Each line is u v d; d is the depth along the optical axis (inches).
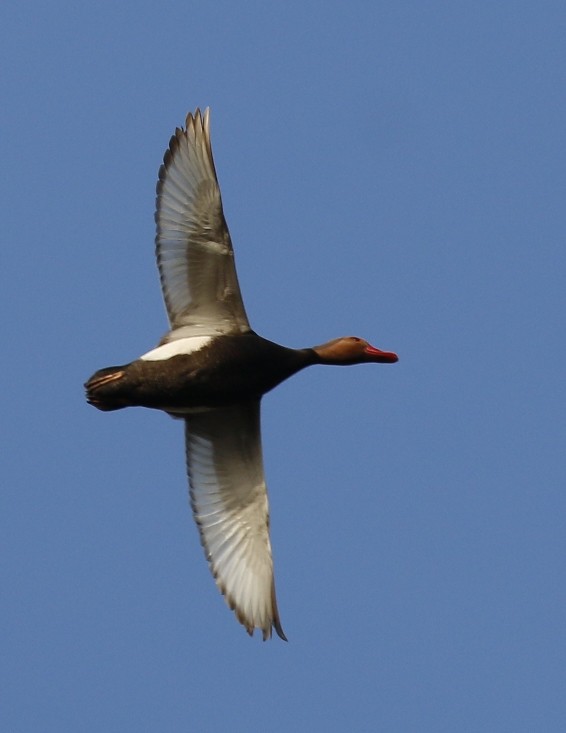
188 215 712.4
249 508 744.3
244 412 738.8
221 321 720.3
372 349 756.0
